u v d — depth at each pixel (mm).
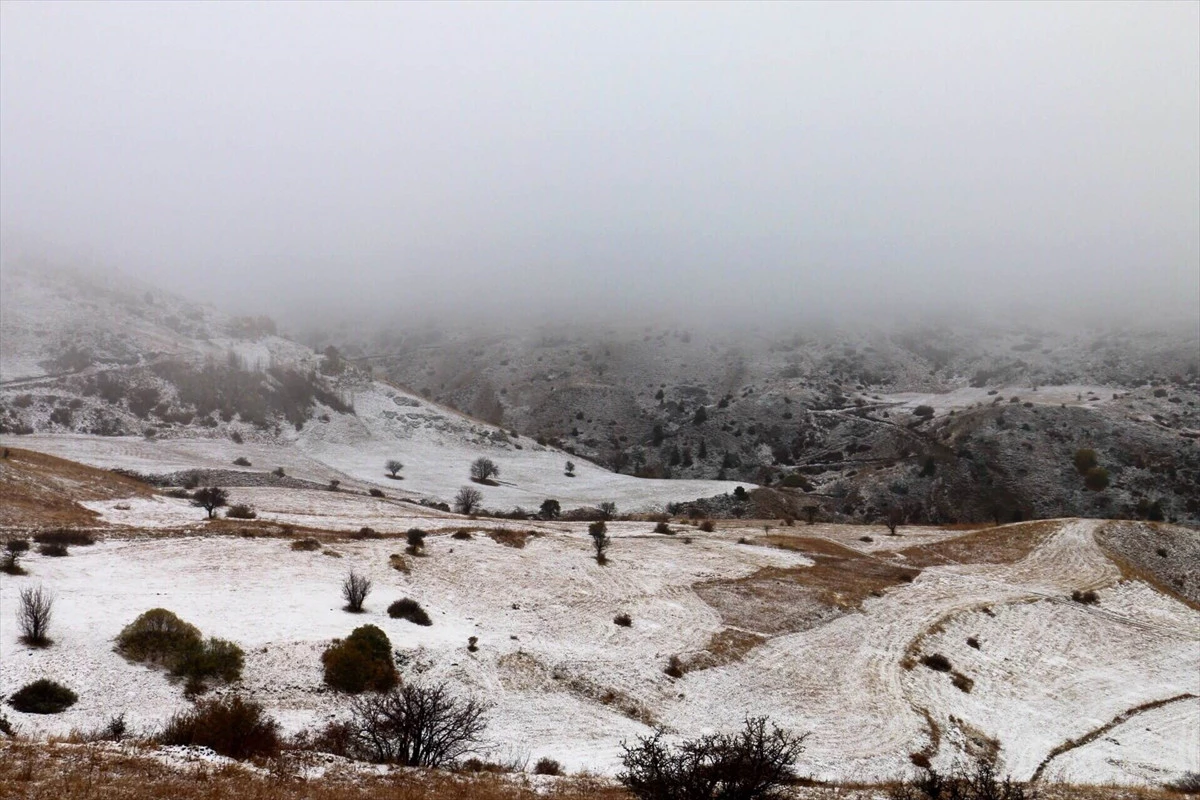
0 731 18562
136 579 37156
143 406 121125
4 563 34812
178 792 12609
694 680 35844
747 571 57938
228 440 119375
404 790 15445
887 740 31656
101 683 24391
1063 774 31594
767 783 14719
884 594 54562
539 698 30906
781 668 38875
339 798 13945
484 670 31891
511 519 85438
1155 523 81750
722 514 112938
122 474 80188
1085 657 47594
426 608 39219
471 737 24344
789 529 85188
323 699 26422
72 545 42531
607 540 60781
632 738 28328
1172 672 47250
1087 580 63500
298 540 49188
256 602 35625
